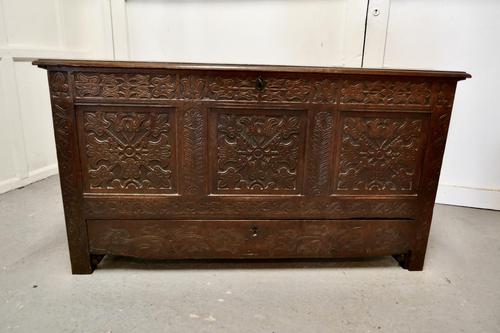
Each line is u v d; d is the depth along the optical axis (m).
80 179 1.37
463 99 2.15
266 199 1.43
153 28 2.53
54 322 1.20
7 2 2.29
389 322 1.24
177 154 1.37
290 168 1.41
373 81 1.33
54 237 1.79
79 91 1.29
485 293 1.42
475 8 2.03
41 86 2.60
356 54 2.26
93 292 1.37
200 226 1.45
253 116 1.35
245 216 1.45
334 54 2.34
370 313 1.28
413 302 1.35
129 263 1.57
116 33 2.56
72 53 2.77
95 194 1.39
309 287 1.43
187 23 2.47
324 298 1.36
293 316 1.26
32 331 1.16
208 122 1.35
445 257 1.69
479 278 1.52
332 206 1.45
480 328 1.22
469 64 2.11
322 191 1.44
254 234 1.47
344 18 2.26
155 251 1.47
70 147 1.34
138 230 1.44
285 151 1.39
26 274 1.47
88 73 1.27
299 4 2.30
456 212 2.23
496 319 1.26
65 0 2.70
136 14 2.52
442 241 1.85
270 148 1.38
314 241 1.49
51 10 2.61
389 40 2.20
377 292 1.41
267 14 2.36
